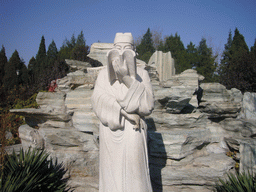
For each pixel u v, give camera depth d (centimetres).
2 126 442
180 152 418
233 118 530
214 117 532
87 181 434
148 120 466
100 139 283
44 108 502
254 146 426
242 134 510
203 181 416
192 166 431
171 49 2541
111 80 282
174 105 458
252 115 525
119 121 259
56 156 460
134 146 253
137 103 256
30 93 1195
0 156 390
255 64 1198
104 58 583
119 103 260
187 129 475
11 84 1812
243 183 338
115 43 286
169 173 414
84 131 459
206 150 499
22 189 328
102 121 270
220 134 526
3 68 1948
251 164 427
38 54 2475
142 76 296
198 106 526
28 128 499
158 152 426
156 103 464
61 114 480
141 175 250
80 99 473
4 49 2117
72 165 455
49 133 463
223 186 364
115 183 252
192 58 2220
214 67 2067
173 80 502
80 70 554
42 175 381
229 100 527
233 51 2131
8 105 899
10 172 363
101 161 274
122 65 260
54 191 362
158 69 643
